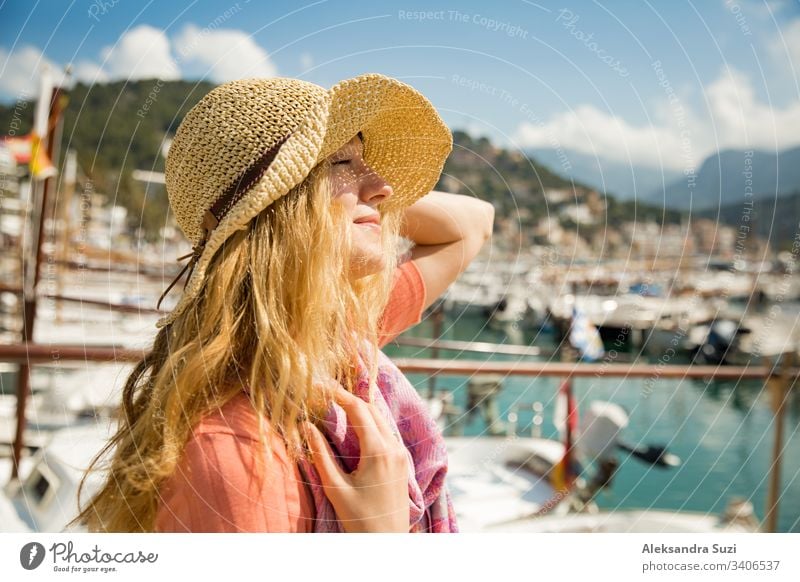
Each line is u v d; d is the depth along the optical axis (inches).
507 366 106.6
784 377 104.1
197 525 26.6
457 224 46.3
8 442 117.6
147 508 31.9
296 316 29.6
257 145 29.4
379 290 39.9
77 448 84.2
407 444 35.8
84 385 109.9
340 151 32.7
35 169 124.1
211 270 30.4
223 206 30.3
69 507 81.4
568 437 116.6
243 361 30.0
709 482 185.2
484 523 96.8
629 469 188.2
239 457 26.6
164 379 29.6
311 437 28.7
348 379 33.4
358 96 33.2
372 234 34.0
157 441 29.1
